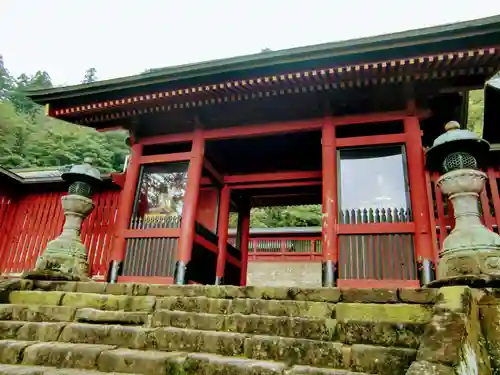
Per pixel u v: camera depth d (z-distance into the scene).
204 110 9.59
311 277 24.14
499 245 4.44
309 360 3.52
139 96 8.98
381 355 3.33
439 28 6.59
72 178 7.77
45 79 61.00
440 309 3.38
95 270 10.12
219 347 3.86
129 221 9.44
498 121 9.72
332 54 7.27
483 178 4.97
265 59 7.66
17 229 11.70
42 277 6.44
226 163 11.83
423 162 7.56
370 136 8.14
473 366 2.89
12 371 3.49
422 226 7.06
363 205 7.73
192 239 8.76
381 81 7.66
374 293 4.20
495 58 6.80
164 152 10.82
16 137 37.41
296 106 8.95
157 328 4.31
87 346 4.12
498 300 3.75
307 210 38.34
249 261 25.58
